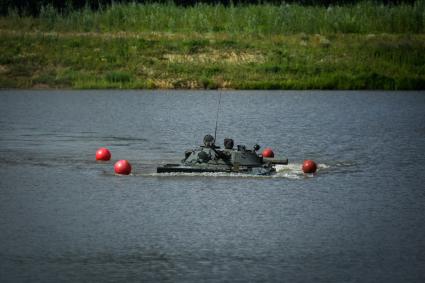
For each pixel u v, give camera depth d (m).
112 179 153.25
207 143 158.12
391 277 99.75
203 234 116.88
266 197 138.88
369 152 188.88
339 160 177.12
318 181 153.00
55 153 182.62
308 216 127.00
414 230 119.38
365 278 99.31
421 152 189.38
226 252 108.69
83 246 111.06
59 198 138.38
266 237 115.44
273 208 131.75
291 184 149.88
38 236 115.69
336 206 133.50
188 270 101.62
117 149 188.75
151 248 110.31
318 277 99.50
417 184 151.50
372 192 144.38
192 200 136.50
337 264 104.19
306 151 189.62
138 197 138.62
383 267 103.12
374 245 112.12
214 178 152.25
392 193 143.62
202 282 97.56
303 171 160.75
